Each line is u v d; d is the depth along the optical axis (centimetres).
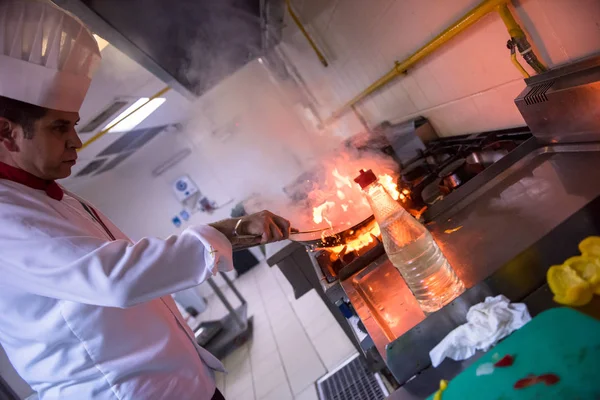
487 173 112
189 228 88
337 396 224
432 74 156
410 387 70
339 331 305
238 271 611
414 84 177
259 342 364
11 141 85
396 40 165
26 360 94
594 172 86
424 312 83
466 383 62
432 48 131
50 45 85
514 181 104
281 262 203
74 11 130
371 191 96
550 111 96
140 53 182
